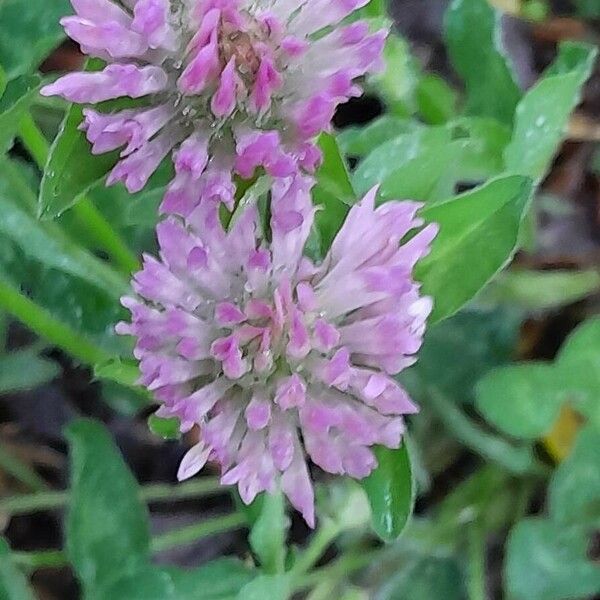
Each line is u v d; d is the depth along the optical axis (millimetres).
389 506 111
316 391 104
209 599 126
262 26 100
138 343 100
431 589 151
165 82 100
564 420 157
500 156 144
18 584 129
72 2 99
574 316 167
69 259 128
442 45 178
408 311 104
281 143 101
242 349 102
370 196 105
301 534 154
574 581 143
